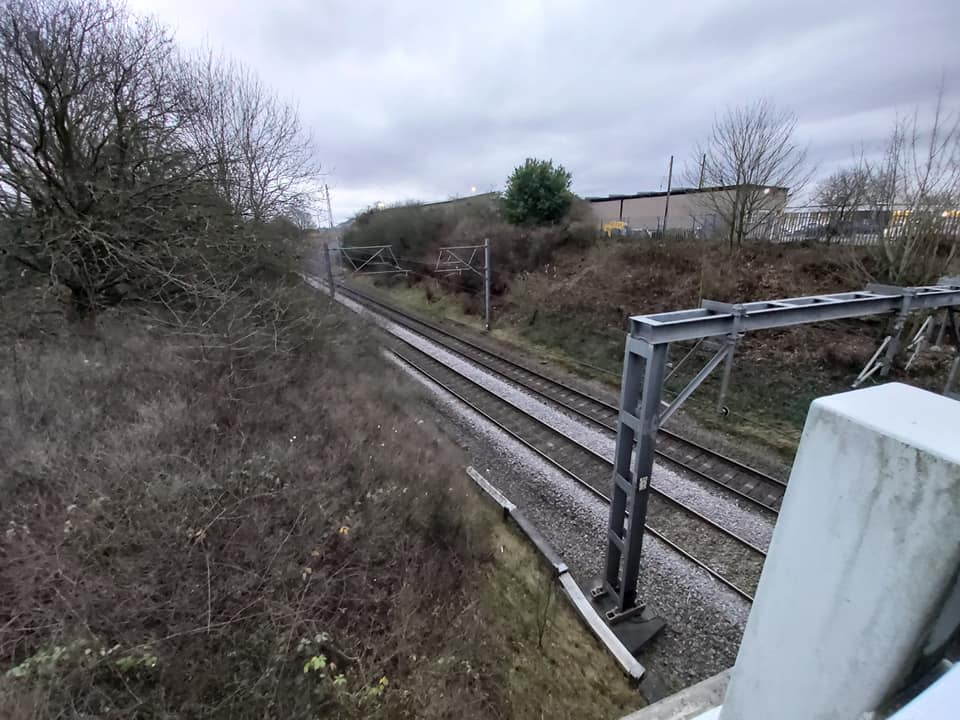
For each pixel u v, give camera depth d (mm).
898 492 666
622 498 5797
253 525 4957
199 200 10328
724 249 16344
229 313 9703
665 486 8211
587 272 19656
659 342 4930
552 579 6379
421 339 19609
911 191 10977
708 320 5227
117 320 9281
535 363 15898
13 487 4617
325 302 16547
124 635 3594
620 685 5047
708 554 6641
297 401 8227
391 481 6457
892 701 719
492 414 11680
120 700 3258
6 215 8234
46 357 7273
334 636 4340
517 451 9758
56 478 4793
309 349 11219
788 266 14273
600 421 10891
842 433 770
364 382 11141
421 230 32531
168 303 9273
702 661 5332
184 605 3955
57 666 3219
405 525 5871
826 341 11711
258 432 6750
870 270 12438
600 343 16047
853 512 762
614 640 5441
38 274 8680
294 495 5551
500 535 7031
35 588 3758
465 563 5844
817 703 864
